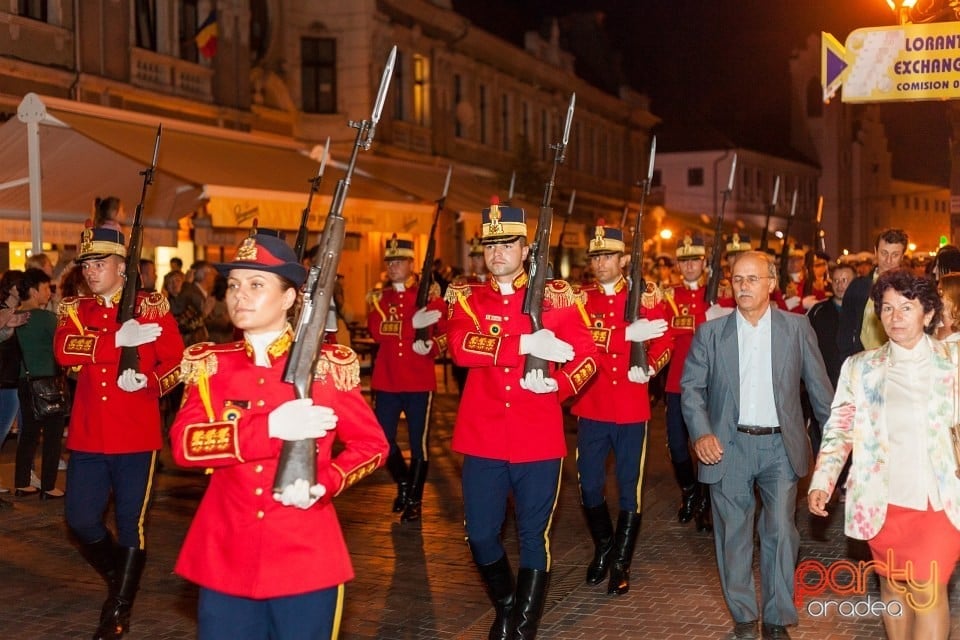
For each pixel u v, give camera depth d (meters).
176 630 6.54
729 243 12.27
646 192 7.77
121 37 19.11
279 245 4.18
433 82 29.28
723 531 6.14
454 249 28.53
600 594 7.18
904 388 5.11
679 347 9.59
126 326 6.19
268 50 24.33
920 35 10.66
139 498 6.41
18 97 16.84
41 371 10.08
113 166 14.73
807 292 14.27
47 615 6.85
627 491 7.47
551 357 5.75
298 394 3.98
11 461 12.07
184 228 19.27
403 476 9.65
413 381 9.47
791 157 61.84
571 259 35.12
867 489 5.14
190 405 4.17
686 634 6.33
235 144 19.23
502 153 33.38
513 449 6.00
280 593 4.04
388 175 23.30
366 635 6.41
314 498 3.88
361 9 25.72
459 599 7.10
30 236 14.23
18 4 17.03
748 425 6.06
